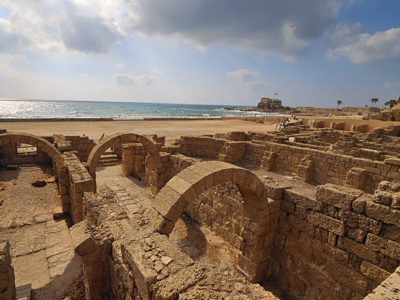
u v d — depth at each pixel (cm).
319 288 671
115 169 1922
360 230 581
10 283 435
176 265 432
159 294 364
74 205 962
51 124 4047
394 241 528
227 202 936
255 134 2441
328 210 641
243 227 779
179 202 589
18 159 1836
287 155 1652
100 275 586
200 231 1023
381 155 1556
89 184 932
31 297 655
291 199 728
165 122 5559
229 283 404
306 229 693
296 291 729
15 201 1231
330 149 1845
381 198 551
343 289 621
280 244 768
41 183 1455
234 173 650
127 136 1302
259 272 766
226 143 1858
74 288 696
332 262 639
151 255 455
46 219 1080
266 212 723
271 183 791
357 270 594
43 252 848
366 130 3534
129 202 1277
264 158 1728
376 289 370
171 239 955
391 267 534
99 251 569
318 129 3484
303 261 706
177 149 1817
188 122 5847
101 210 702
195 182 607
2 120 4084
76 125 4084
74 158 1295
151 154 1337
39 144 1133
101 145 1267
